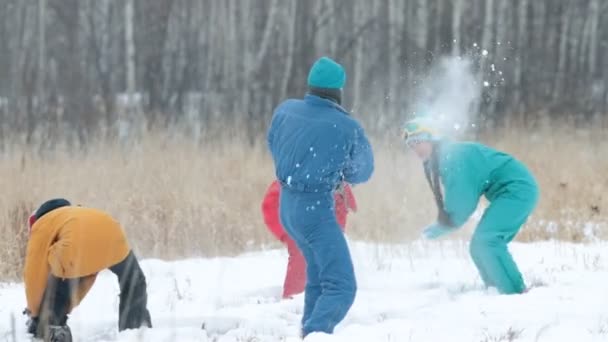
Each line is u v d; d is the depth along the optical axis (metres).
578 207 43.12
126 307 23.52
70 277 22.41
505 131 63.62
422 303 26.44
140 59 99.88
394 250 34.69
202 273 31.73
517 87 93.62
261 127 69.44
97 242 22.67
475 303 24.98
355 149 22.78
